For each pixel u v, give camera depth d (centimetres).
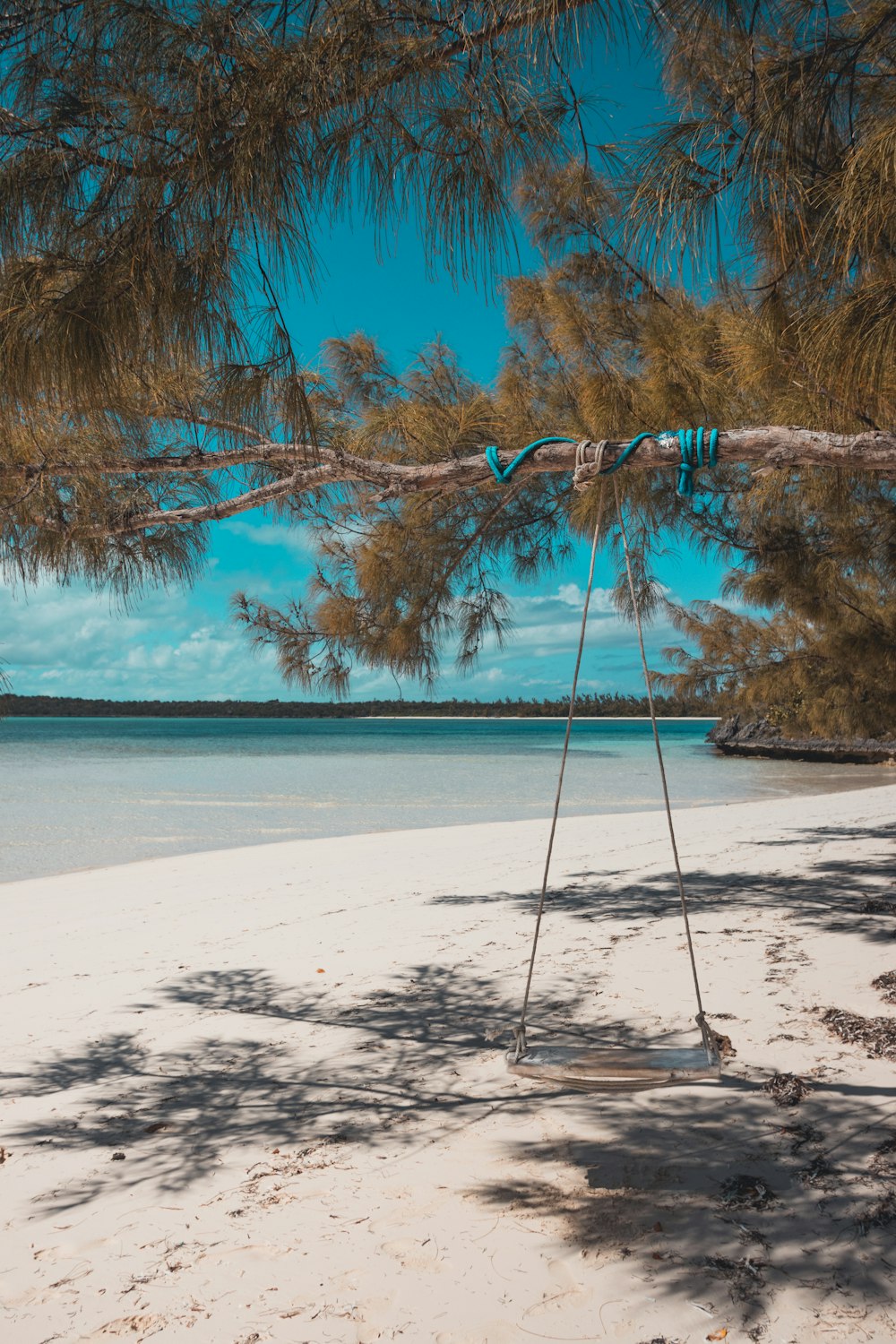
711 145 321
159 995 566
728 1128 334
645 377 487
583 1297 238
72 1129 370
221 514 447
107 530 462
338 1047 455
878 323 302
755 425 471
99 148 246
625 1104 363
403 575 601
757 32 292
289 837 1512
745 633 1022
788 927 655
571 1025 462
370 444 511
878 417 379
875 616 870
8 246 254
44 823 1698
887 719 967
